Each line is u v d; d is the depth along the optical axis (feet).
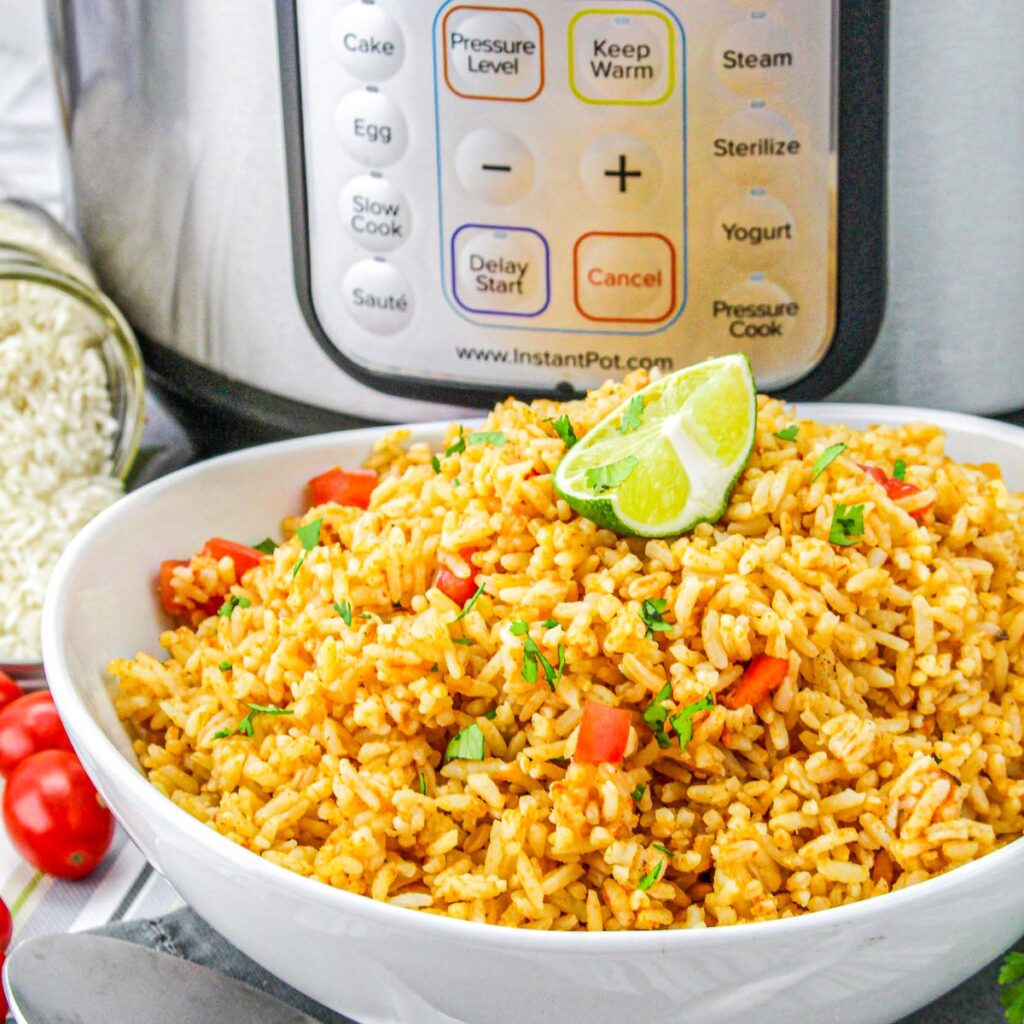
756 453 1.89
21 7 2.87
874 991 1.72
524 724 1.82
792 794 1.78
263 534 2.09
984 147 2.03
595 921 1.75
